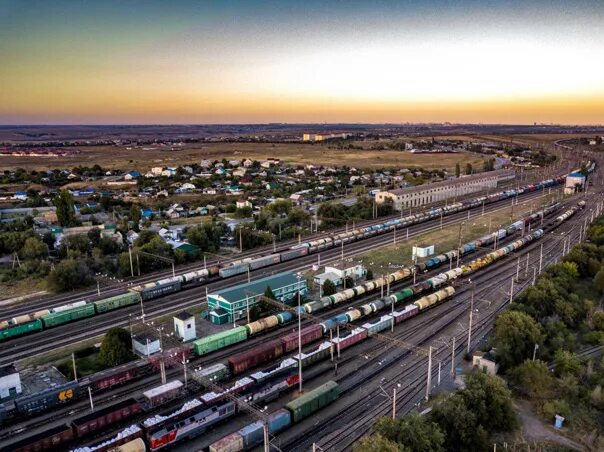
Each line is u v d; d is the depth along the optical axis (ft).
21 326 256.52
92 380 199.11
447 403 170.30
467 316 275.39
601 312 259.39
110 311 289.74
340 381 207.62
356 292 299.58
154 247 383.45
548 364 217.77
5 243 410.31
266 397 191.62
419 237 459.73
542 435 170.40
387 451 141.08
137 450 155.43
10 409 179.01
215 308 275.59
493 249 411.54
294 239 465.47
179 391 192.65
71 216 491.31
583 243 381.40
